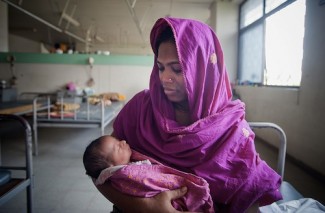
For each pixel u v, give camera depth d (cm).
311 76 300
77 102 495
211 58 78
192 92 76
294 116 340
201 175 72
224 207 75
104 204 216
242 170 73
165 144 78
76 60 560
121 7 677
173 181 69
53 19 802
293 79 369
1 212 198
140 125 84
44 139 435
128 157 84
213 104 78
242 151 76
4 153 353
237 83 583
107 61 564
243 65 587
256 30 517
